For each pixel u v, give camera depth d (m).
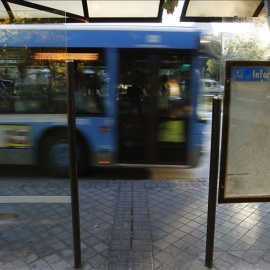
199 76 5.55
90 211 4.30
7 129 4.18
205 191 5.11
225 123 2.84
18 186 3.59
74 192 2.84
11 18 3.24
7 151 4.13
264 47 2.96
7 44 3.38
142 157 5.75
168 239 3.55
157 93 5.62
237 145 2.92
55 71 3.48
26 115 4.14
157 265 3.05
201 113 5.70
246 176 2.98
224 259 3.14
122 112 5.65
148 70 5.55
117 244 3.43
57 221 3.80
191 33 5.47
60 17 3.20
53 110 3.78
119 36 5.48
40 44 3.31
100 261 3.10
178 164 5.76
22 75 3.94
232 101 2.82
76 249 2.95
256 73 2.80
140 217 4.11
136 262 3.09
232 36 2.96
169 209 4.38
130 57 5.53
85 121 5.64
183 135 5.70
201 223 3.95
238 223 3.93
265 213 4.21
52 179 3.78
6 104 4.21
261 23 2.95
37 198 3.22
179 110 5.66
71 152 2.77
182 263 3.08
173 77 5.58
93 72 5.55
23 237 3.50
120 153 5.74
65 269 2.96
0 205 3.60
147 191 5.10
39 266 3.00
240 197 3.00
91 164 5.79
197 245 3.42
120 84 5.58
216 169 2.82
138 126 5.70
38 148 4.10
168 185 5.41
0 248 3.29
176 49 5.48
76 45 5.50
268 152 2.95
